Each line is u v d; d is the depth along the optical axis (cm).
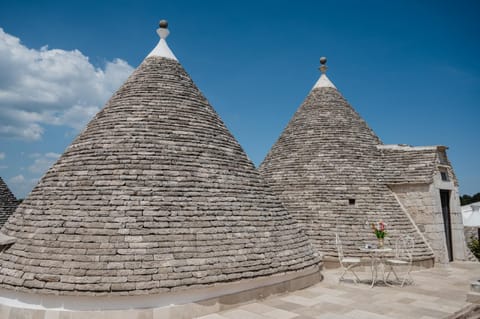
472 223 1659
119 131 1135
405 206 1684
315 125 1856
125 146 1092
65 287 827
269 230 1141
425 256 1556
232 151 1264
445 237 1686
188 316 909
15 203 1980
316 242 1520
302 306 1018
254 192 1209
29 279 851
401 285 1273
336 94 1992
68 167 1083
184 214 997
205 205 1048
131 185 1001
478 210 1692
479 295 1058
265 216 1169
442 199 1772
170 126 1175
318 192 1644
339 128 1827
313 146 1786
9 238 957
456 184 1834
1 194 1922
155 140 1119
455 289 1226
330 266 1489
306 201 1633
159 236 930
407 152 1784
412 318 925
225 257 982
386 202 1647
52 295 834
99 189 993
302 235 1288
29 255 898
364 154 1773
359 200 1612
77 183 1022
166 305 886
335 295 1137
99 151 1091
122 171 1028
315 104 1952
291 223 1271
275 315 940
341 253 1385
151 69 1368
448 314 959
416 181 1656
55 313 845
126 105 1221
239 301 1012
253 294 1046
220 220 1044
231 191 1134
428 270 1539
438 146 1730
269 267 1051
